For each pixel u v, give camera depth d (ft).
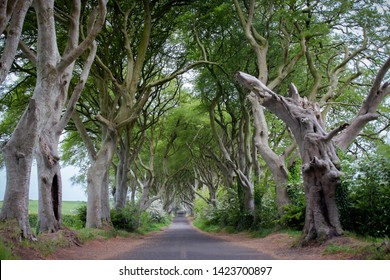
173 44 88.43
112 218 87.20
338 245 41.22
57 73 40.98
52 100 40.93
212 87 96.07
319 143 47.96
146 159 139.23
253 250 49.67
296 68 88.33
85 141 73.92
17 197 37.55
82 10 64.64
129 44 73.82
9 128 88.22
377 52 78.84
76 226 85.35
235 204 96.07
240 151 93.25
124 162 93.15
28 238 37.19
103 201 78.84
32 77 77.15
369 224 44.47
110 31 78.43
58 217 50.88
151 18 77.00
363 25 75.15
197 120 118.62
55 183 51.13
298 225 63.72
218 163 110.63
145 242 67.31
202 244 61.36
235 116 100.99
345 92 89.51
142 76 84.94
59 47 71.51
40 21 40.55
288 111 51.49
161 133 118.11
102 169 73.20
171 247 55.21
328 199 45.98
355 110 90.74
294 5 74.64
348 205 46.55
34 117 38.58
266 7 79.41
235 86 85.25
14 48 31.45
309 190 47.42
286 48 76.59
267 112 103.76
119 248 53.11
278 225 68.49
